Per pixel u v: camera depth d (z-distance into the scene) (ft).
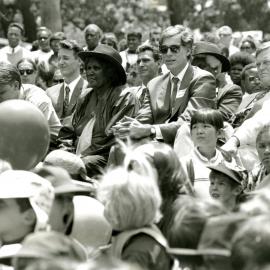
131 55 104.58
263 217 21.24
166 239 32.99
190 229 25.98
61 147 68.59
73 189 34.76
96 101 67.72
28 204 34.63
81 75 86.89
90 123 66.95
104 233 39.83
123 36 153.58
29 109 46.62
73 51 78.95
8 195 34.27
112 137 65.67
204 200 26.99
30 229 34.60
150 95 64.13
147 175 32.42
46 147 47.32
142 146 35.22
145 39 140.87
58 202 34.99
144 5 176.96
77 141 68.64
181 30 63.62
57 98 78.95
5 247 33.96
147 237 31.19
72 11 172.35
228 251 23.09
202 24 165.48
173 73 63.98
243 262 20.81
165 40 63.67
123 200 30.99
